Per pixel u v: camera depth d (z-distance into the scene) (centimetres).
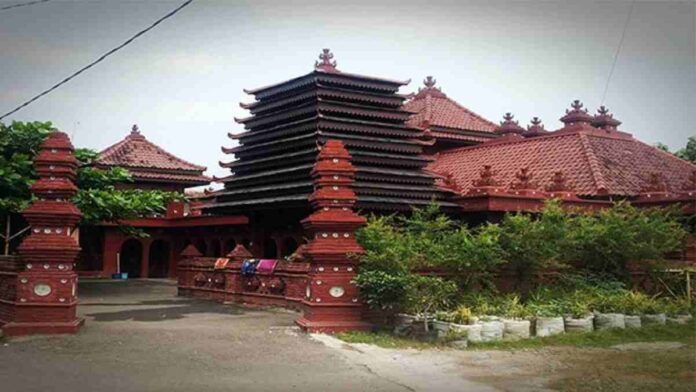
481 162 2786
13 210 2217
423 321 1407
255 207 2317
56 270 1391
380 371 1077
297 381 996
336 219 1468
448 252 1539
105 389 921
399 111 2306
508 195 2191
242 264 2073
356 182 2158
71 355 1153
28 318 1363
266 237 2475
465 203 2253
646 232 1856
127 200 2486
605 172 2428
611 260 1853
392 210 2167
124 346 1244
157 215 3453
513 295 1602
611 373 1098
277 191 2252
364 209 2127
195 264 2330
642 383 1031
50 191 1398
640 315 1580
